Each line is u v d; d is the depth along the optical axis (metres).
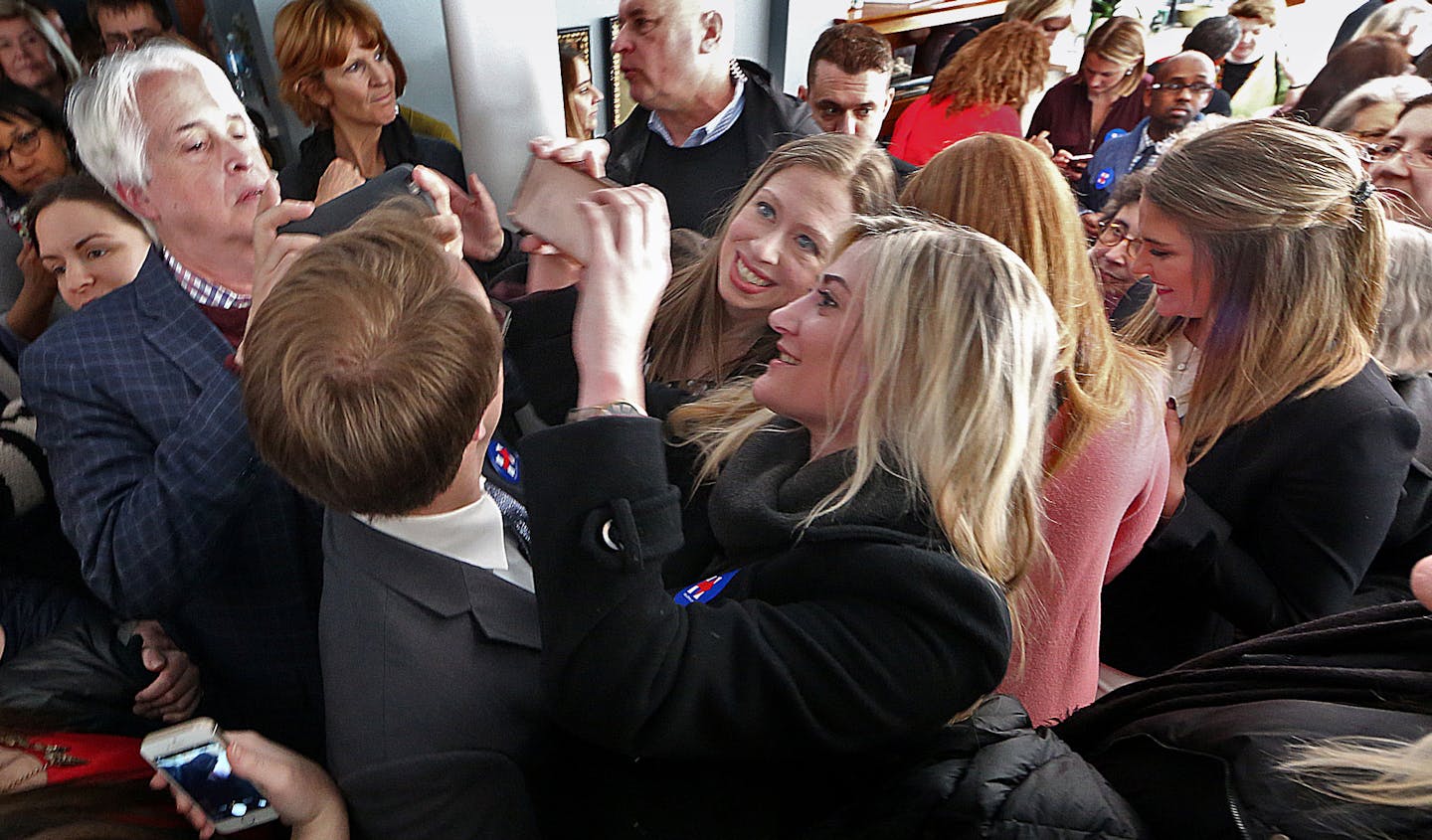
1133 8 2.95
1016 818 0.66
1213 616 1.41
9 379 1.41
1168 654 1.43
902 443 0.69
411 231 0.74
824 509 0.70
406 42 1.81
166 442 1.00
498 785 0.73
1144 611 1.44
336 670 0.77
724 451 0.98
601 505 0.64
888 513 0.69
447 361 0.66
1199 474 1.31
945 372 0.67
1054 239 1.04
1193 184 1.22
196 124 1.09
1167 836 0.66
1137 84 2.60
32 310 1.44
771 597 0.72
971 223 1.05
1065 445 0.98
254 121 1.72
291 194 1.77
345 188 1.43
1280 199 1.16
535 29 1.25
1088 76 2.64
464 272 0.75
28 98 1.36
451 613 0.75
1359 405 1.17
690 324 1.46
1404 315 1.30
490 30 1.21
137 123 1.07
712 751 0.66
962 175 1.08
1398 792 0.56
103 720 1.07
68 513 1.07
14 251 1.45
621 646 0.62
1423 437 1.32
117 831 0.77
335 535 0.82
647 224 0.77
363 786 0.73
